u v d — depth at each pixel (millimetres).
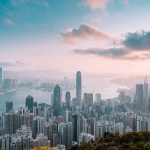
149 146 38406
